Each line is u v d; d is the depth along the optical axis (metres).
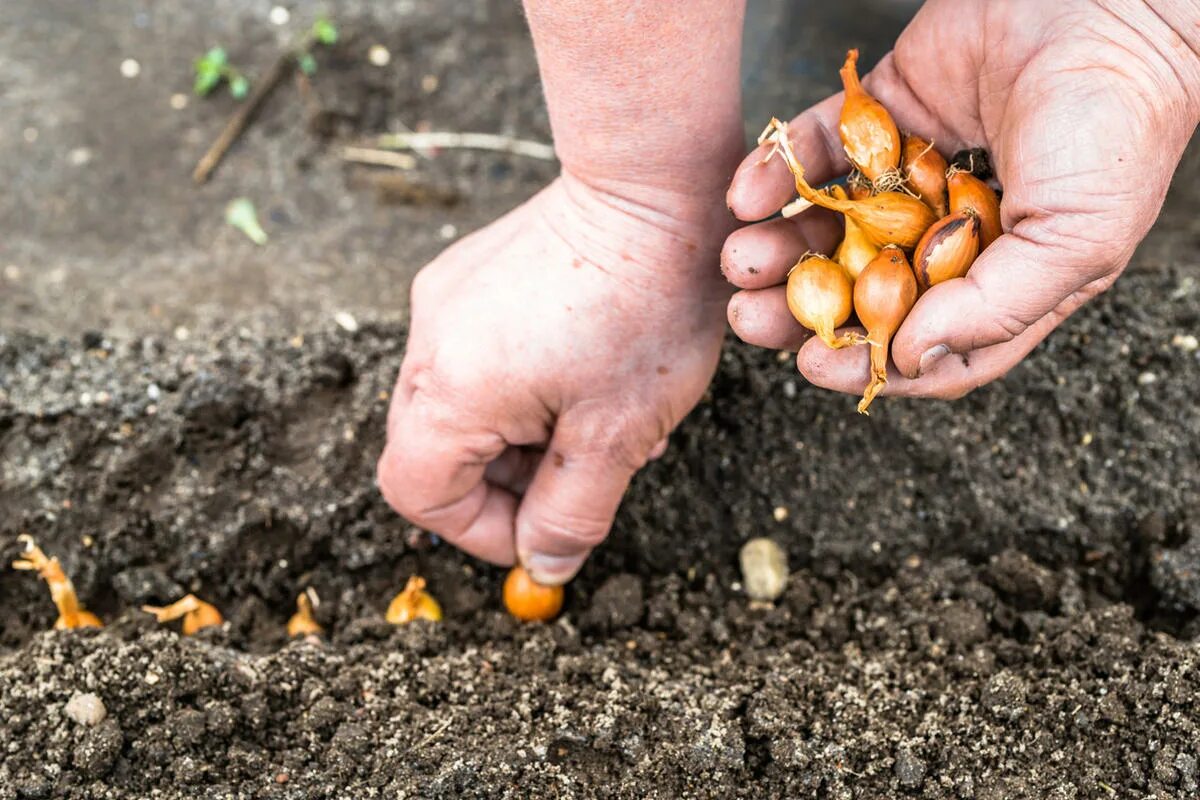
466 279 0.66
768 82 0.90
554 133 0.63
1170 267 0.78
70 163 0.91
